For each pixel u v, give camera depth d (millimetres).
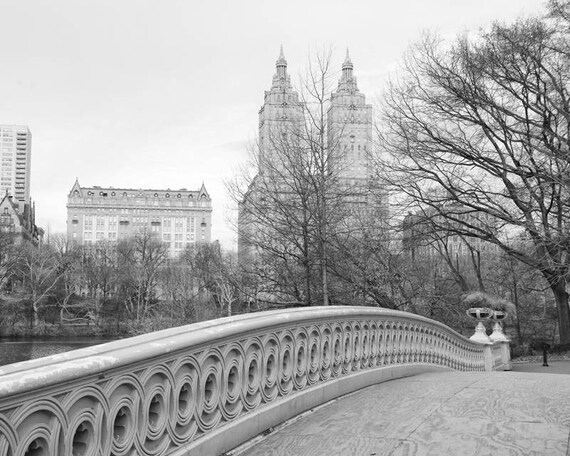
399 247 27312
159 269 116000
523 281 44531
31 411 3031
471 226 32688
